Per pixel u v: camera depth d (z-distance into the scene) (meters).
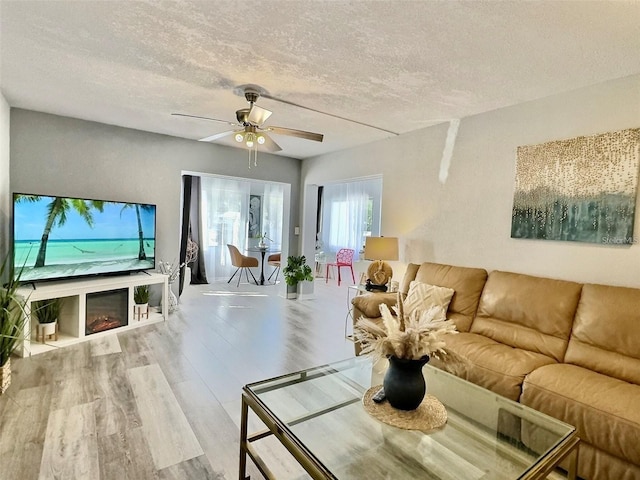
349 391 2.02
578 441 1.62
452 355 1.75
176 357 3.26
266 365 3.17
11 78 2.89
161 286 4.75
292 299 5.96
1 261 3.38
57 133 3.94
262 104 3.32
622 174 2.41
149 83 2.94
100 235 3.96
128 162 4.45
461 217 3.48
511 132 3.08
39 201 3.46
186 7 1.86
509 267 3.08
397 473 1.50
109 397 2.50
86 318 3.60
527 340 2.54
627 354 2.11
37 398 2.45
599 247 2.54
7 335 2.52
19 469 1.77
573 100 2.69
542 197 2.83
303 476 1.84
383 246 3.87
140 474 1.78
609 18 1.80
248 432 2.15
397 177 4.21
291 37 2.13
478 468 1.53
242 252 7.63
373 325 1.77
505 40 2.05
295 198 6.17
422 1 1.73
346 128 4.00
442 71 2.49
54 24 2.07
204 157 5.11
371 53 2.29
